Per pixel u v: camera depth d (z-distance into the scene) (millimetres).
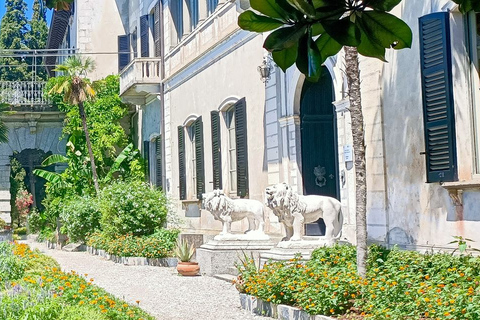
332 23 2486
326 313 9008
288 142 15562
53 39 43938
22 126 35938
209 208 15664
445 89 9945
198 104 21781
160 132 25938
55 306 8312
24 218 43594
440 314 7371
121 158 29156
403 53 11219
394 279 8758
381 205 11844
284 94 15609
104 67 32844
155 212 22188
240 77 18109
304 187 15250
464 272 8516
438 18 10016
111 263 20047
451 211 10148
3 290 10531
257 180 17141
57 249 27547
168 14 24953
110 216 22516
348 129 12992
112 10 32938
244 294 11266
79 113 30562
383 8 2543
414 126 10992
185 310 11375
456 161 9859
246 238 15531
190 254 16484
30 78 55000
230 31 18469
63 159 31047
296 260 11000
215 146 19812
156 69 25766
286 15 2504
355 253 10883
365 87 12195
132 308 10172
